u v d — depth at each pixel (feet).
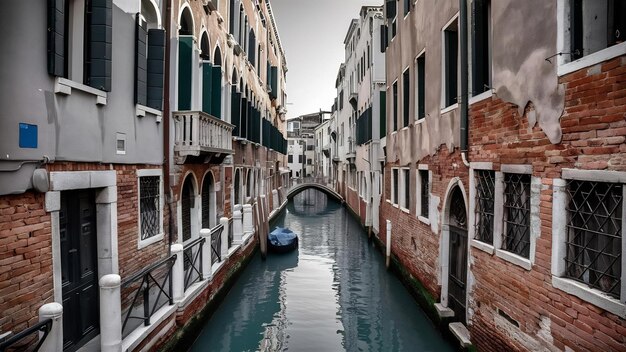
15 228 12.03
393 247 38.40
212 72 29.40
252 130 48.32
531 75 14.33
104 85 15.90
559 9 12.69
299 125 224.12
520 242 15.67
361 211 66.13
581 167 11.84
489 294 17.54
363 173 63.26
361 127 61.77
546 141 13.47
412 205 30.76
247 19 46.96
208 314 25.29
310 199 132.05
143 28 19.93
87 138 15.43
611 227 11.28
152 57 20.88
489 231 18.24
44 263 13.16
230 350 22.79
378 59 51.93
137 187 19.76
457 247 22.40
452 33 23.58
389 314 28.09
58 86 13.50
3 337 11.27
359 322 26.76
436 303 24.30
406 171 34.47
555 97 12.94
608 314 10.73
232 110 38.45
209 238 24.95
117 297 13.87
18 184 12.04
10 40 11.67
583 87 11.69
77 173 14.82
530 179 14.83
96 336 16.74
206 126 26.22
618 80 10.47
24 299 12.34
